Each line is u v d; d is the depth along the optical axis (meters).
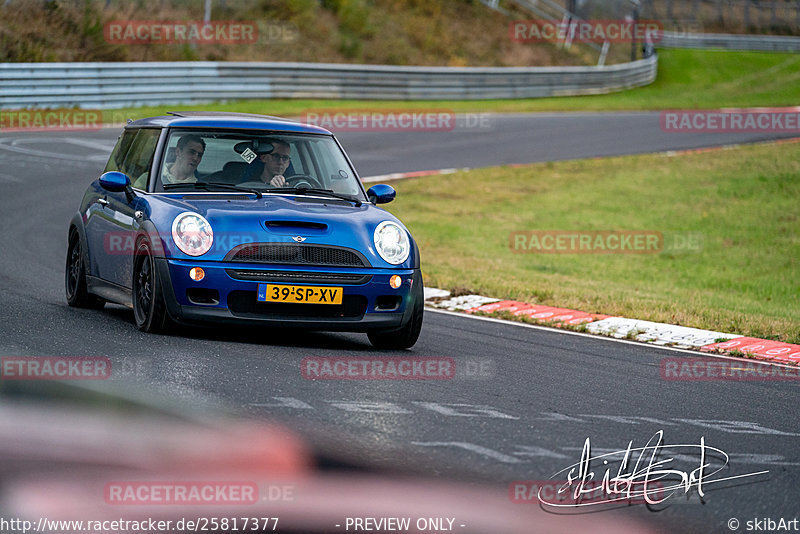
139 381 18.67
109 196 27.73
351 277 23.69
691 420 19.14
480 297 36.78
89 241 28.22
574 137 96.25
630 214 67.31
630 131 101.88
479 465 14.85
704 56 174.25
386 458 14.87
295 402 17.86
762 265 56.03
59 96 83.25
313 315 23.61
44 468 13.48
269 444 15.16
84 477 13.25
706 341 30.42
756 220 66.94
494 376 22.31
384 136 90.50
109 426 15.56
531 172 78.75
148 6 113.19
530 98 126.06
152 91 89.75
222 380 19.19
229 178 25.95
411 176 73.38
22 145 70.75
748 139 98.75
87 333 23.77
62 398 17.14
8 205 52.25
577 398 20.50
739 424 19.11
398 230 24.81
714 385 23.39
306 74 103.56
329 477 13.86
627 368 25.00
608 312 34.97
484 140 92.06
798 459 16.56
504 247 55.69
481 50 146.50
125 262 25.36
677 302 40.00
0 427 15.19
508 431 17.02
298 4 129.50
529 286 40.72
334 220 24.27
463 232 58.78
